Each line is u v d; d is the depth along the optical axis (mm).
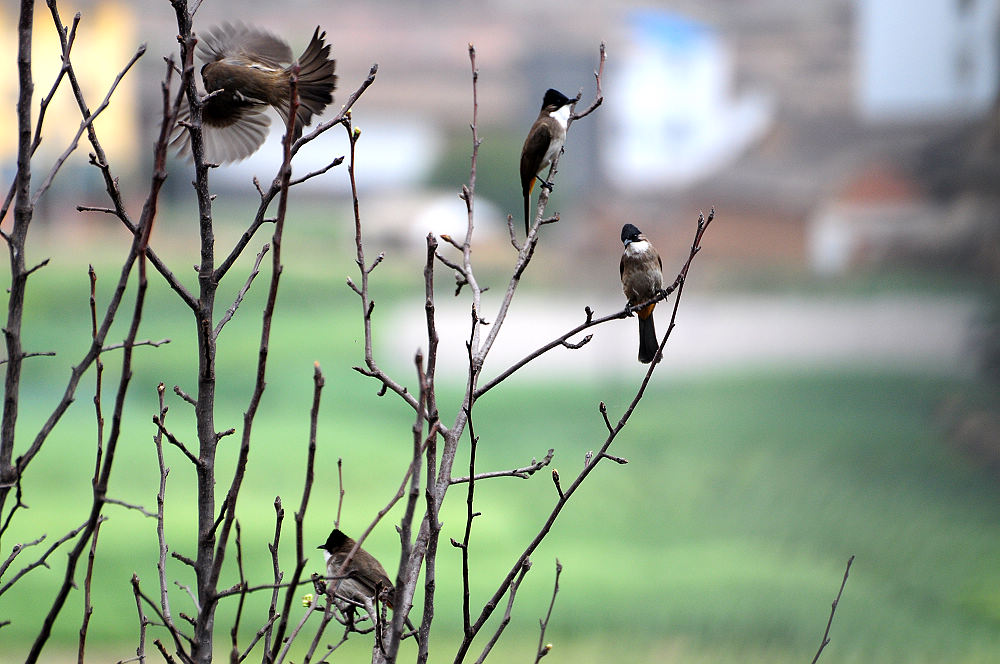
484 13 96875
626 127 72500
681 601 12469
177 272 47219
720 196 61375
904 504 16781
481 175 81750
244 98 3447
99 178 62812
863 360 31516
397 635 2402
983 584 13086
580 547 15352
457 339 39656
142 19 65438
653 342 5520
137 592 2764
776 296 50312
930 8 53000
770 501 17344
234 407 26594
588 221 63438
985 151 33469
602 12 88312
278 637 2229
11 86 54469
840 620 12148
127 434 22062
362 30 98500
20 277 2695
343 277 54094
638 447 22359
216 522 2844
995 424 20719
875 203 54594
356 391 29250
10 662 10797
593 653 11258
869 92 59188
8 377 2678
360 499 17938
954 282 38906
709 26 73500
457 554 14992
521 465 21547
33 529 15180
